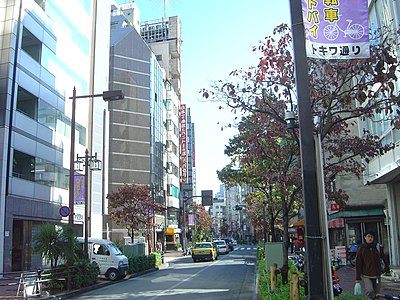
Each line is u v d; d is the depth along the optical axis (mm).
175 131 77688
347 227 27094
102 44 44125
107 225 50969
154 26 90875
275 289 9086
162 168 66875
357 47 6684
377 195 26312
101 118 42719
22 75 27109
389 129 15914
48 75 31000
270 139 10461
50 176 30500
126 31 61375
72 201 18906
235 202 151250
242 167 17094
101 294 15742
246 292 15539
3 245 23969
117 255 21422
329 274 5551
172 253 59156
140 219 35406
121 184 55781
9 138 25344
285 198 12664
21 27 27109
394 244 19094
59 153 32219
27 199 26922
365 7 6820
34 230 28484
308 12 6711
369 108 9023
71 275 16453
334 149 10805
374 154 10742
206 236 83500
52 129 31188
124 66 59375
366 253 9102
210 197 48156
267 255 14430
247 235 124125
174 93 78062
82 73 38250
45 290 15367
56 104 32156
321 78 10047
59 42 33219
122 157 56812
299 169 10492
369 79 10297
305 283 8203
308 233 5688
